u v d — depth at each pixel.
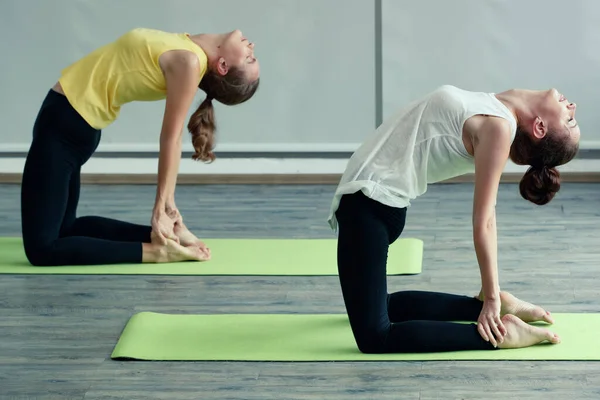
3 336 3.87
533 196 3.48
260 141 6.49
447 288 4.40
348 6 6.21
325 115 6.42
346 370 3.50
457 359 3.54
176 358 3.60
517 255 4.85
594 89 6.22
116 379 3.47
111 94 4.47
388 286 4.43
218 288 4.41
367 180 3.44
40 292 4.36
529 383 3.37
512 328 3.60
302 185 6.37
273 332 3.85
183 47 4.38
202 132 4.46
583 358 3.53
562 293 4.29
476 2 6.15
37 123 4.56
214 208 5.84
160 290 4.39
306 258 4.82
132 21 6.30
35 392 3.38
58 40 6.33
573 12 6.11
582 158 6.31
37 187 4.57
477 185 3.33
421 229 5.34
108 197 6.12
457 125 3.36
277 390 3.36
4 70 6.39
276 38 6.29
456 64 6.27
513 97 3.46
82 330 3.93
